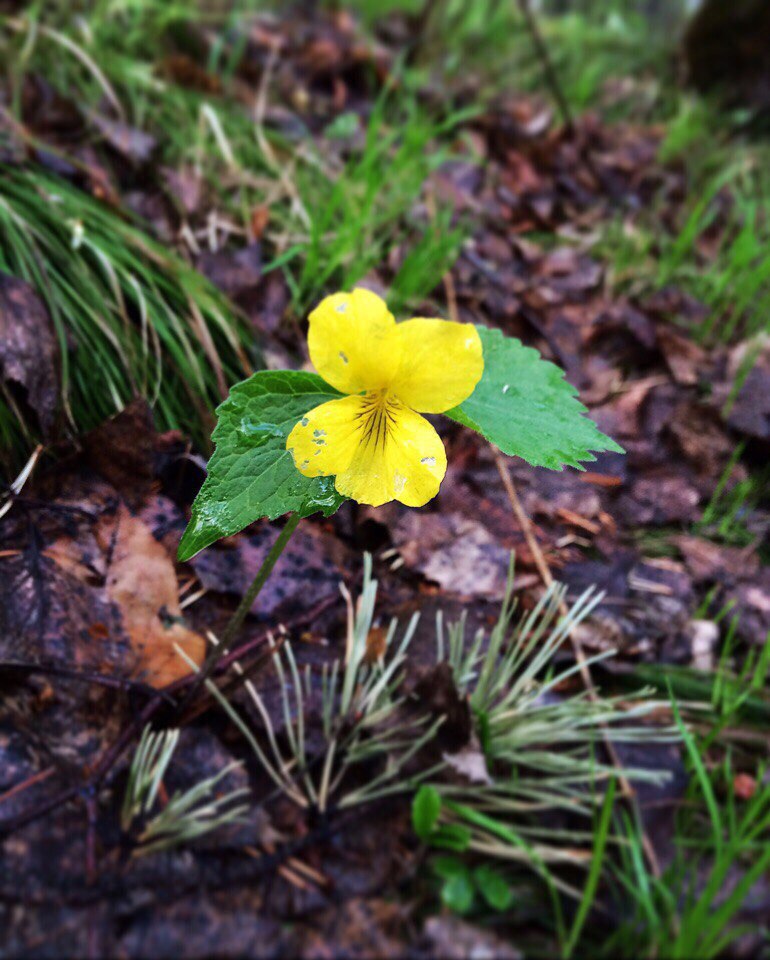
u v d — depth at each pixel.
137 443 0.16
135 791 0.11
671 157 0.35
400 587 0.16
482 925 0.11
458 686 0.14
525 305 0.24
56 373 0.16
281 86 0.31
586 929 0.12
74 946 0.10
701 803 0.13
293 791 0.12
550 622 0.16
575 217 0.30
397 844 0.12
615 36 0.47
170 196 0.22
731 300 0.27
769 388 0.23
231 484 0.09
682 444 0.21
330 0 0.39
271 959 0.11
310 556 0.16
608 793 0.11
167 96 0.25
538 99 0.38
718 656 0.17
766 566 0.19
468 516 0.18
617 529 0.19
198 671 0.13
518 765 0.14
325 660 0.14
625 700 0.15
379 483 0.09
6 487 0.15
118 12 0.29
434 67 0.37
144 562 0.14
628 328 0.24
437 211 0.26
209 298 0.19
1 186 0.19
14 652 0.13
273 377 0.10
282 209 0.24
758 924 0.12
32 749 0.12
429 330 0.09
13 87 0.23
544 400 0.10
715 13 0.39
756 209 0.32
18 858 0.11
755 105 0.39
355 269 0.21
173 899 0.11
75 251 0.18
